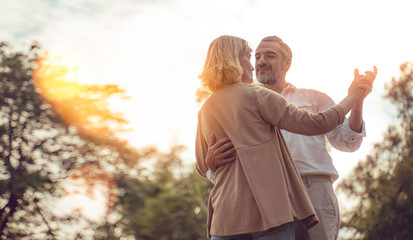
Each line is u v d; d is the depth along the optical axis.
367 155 23.09
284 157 2.41
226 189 2.38
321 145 3.23
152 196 29.80
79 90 25.59
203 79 2.64
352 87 2.55
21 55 25.42
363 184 22.80
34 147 24.16
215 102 2.54
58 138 24.86
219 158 2.44
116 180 26.25
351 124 3.09
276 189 2.26
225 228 2.32
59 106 24.98
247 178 2.29
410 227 21.59
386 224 21.67
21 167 23.41
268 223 2.19
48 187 23.23
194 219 27.44
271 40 3.45
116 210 25.84
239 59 2.63
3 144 23.36
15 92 24.22
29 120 24.30
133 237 26.61
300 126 2.33
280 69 3.41
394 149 22.84
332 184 3.27
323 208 3.12
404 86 22.88
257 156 2.32
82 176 24.70
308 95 3.43
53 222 23.33
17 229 22.73
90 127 25.72
